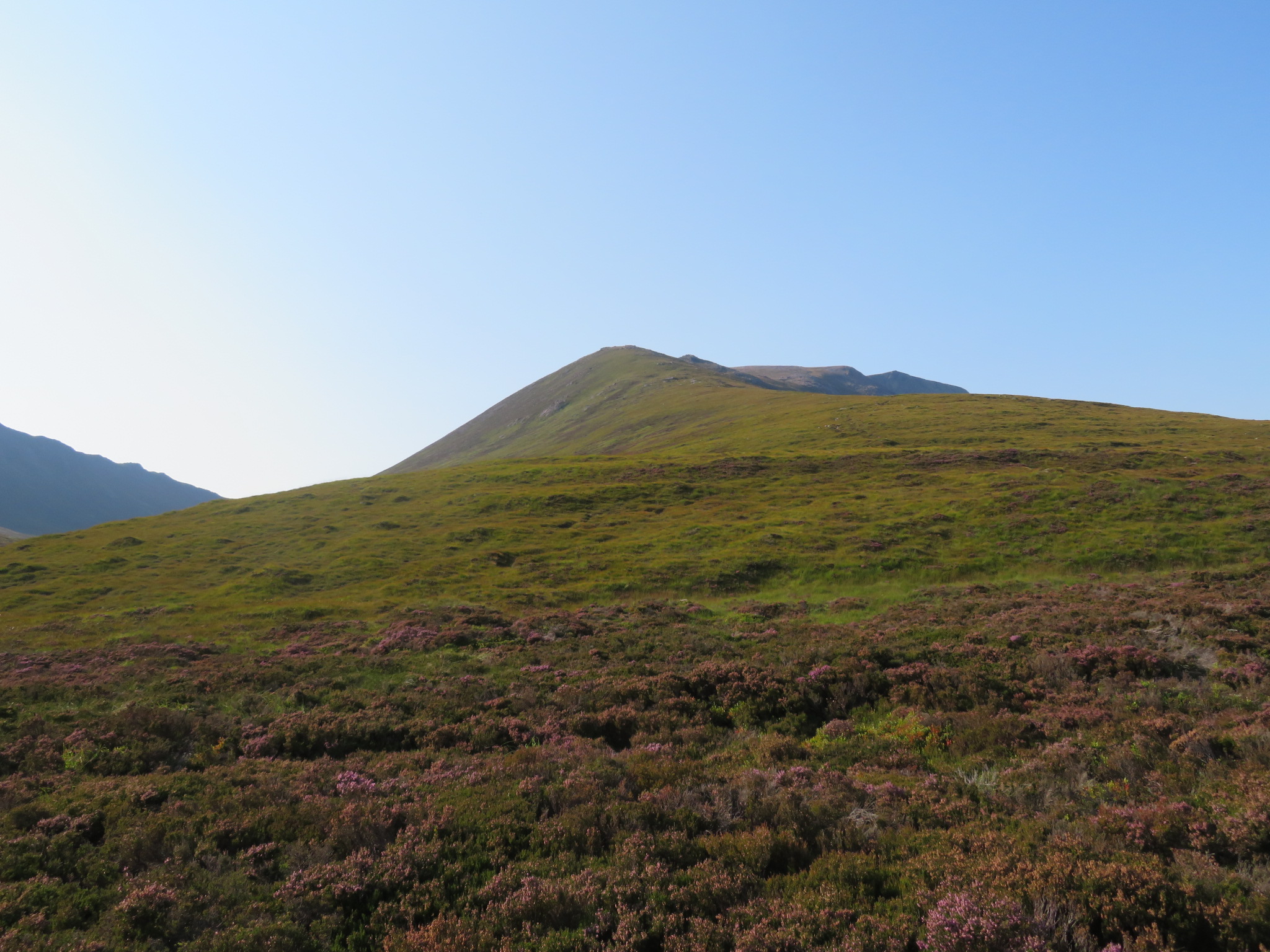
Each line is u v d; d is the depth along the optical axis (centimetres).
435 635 3156
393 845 1109
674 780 1377
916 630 2756
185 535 6381
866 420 10631
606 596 4316
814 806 1183
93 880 1054
